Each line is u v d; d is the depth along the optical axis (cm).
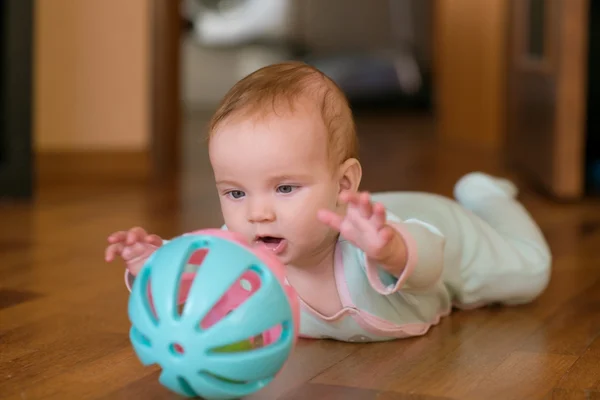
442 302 142
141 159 319
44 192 288
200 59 590
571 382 113
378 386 112
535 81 297
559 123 265
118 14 313
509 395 108
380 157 373
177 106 343
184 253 99
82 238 214
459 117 427
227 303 104
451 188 293
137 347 99
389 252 109
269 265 100
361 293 124
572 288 166
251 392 99
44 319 144
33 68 268
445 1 432
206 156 380
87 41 312
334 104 120
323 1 570
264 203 113
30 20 266
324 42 575
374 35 570
